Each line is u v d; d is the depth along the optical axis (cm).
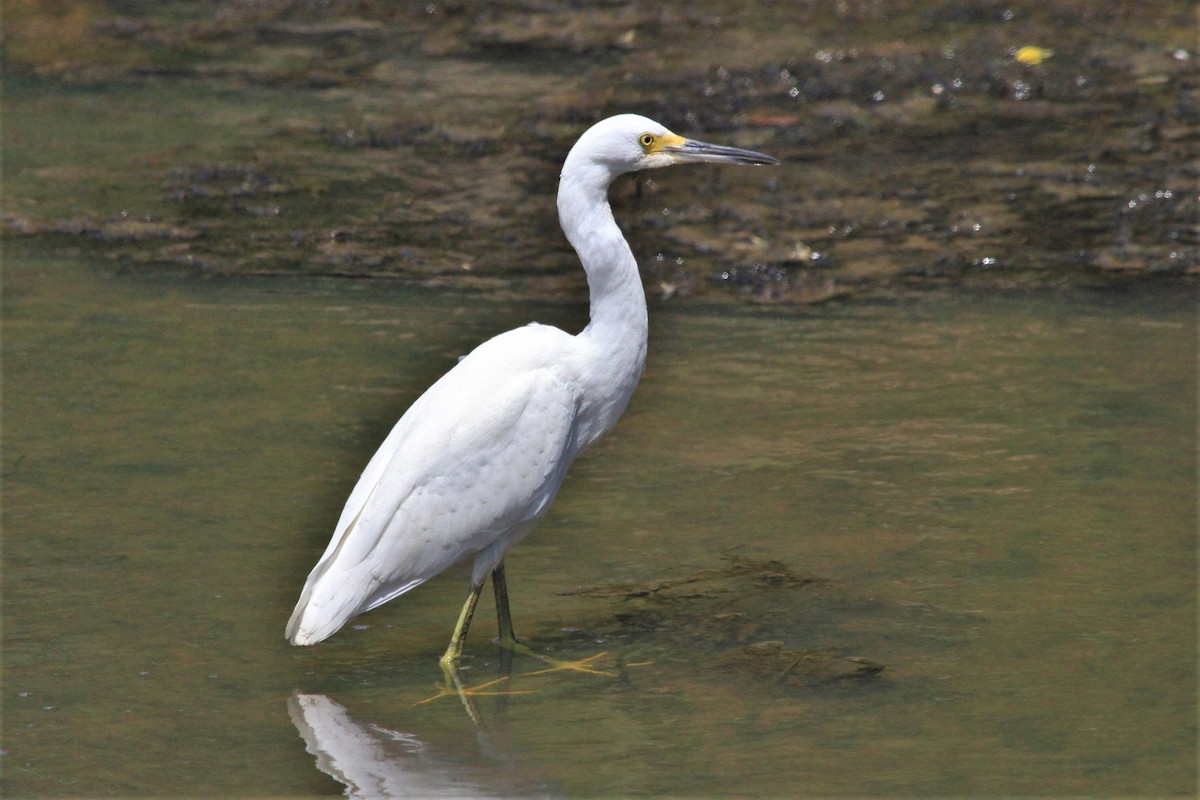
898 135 2047
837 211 1775
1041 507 1077
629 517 1091
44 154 2000
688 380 1338
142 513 1081
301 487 1129
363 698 862
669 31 2575
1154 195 1794
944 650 891
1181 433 1195
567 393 912
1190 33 2477
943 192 1831
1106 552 1007
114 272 1597
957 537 1038
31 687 858
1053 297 1512
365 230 1733
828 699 838
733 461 1176
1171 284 1536
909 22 2595
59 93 2283
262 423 1244
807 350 1399
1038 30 2519
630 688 864
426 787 759
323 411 1269
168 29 2638
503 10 2738
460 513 894
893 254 1644
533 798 747
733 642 913
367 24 2670
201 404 1279
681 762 777
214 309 1498
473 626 966
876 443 1198
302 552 1027
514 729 821
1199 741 780
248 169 1942
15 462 1161
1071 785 742
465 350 1398
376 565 888
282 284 1569
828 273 1595
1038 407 1255
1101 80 2252
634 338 935
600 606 970
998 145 2000
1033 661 873
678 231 1725
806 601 959
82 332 1430
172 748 798
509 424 893
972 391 1293
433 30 2625
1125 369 1327
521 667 898
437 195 1856
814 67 2338
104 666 884
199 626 934
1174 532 1032
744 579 994
